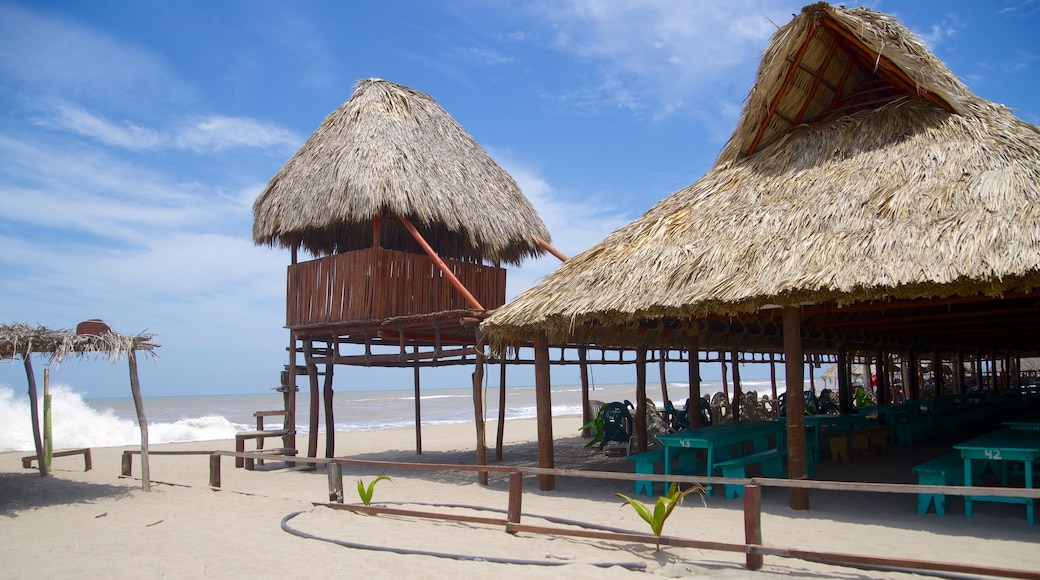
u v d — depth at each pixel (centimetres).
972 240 634
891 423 1355
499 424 1449
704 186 959
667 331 1166
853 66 977
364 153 1192
